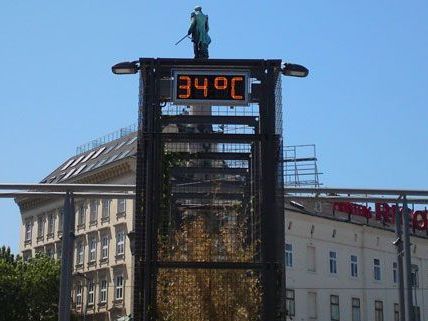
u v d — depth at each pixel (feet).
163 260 50.62
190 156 53.16
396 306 228.63
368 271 222.28
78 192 95.71
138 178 51.19
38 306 192.85
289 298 199.52
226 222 53.88
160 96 52.54
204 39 61.87
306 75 54.08
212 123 53.31
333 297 211.00
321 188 85.51
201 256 51.49
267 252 50.47
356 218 224.12
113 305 218.79
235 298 50.57
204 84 52.19
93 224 234.79
